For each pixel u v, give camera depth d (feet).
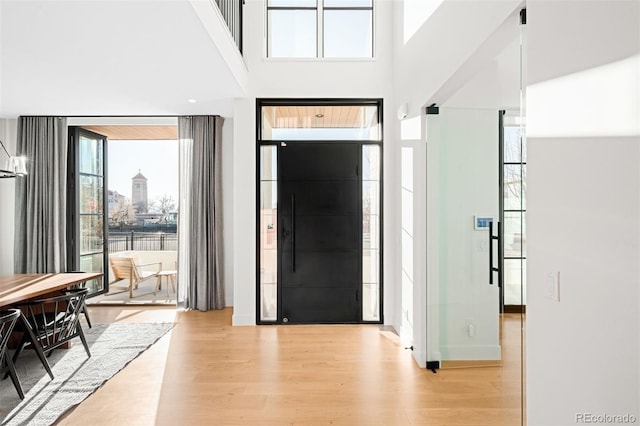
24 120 17.15
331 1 15.56
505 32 6.48
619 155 3.80
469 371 10.66
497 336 10.94
